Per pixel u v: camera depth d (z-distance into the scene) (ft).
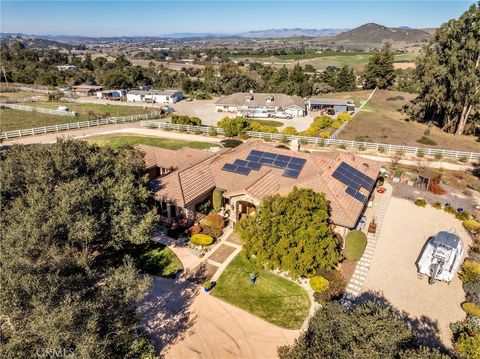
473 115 216.13
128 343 53.57
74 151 83.66
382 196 121.19
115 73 432.66
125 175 84.48
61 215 59.93
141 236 73.05
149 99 358.43
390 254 87.66
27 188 71.67
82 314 44.88
